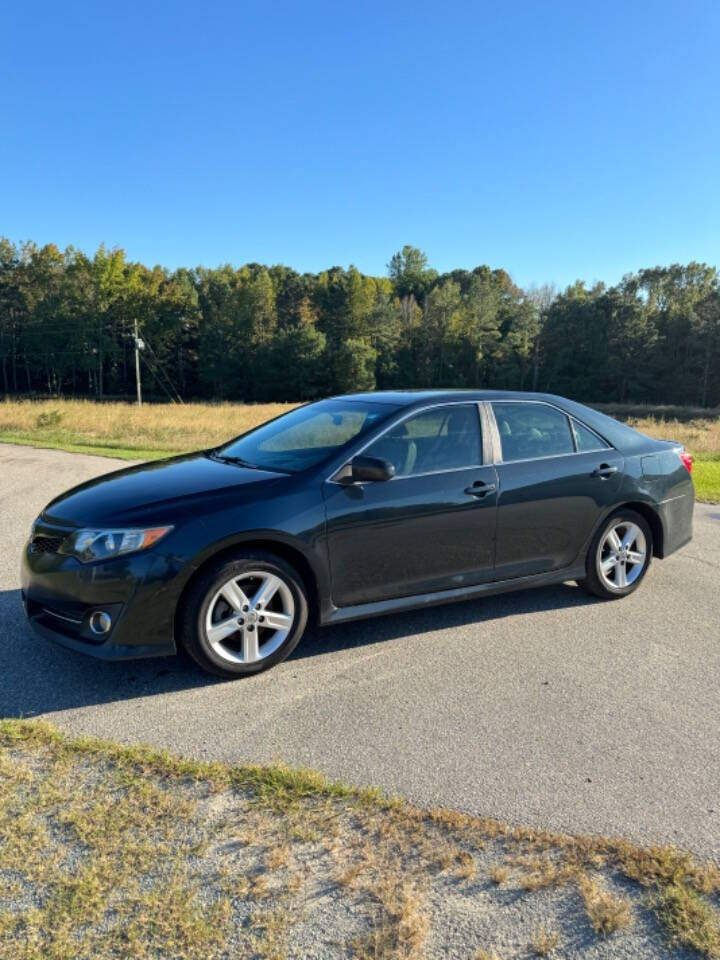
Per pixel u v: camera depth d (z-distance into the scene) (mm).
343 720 3238
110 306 77875
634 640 4277
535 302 83812
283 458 4172
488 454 4414
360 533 3865
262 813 2506
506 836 2410
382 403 4469
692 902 2102
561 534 4672
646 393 73312
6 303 77938
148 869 2191
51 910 2006
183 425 24125
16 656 3885
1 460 12820
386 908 2062
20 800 2533
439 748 3000
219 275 92250
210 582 3475
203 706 3352
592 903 2098
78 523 3510
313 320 86688
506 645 4180
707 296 75688
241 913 2027
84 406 32188
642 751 3000
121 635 3365
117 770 2754
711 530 7445
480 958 1889
